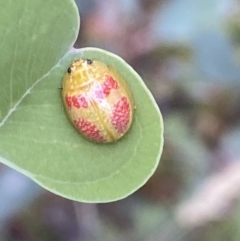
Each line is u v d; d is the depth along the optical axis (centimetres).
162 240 12
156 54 13
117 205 12
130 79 6
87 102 5
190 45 13
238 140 12
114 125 5
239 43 12
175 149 12
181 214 11
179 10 12
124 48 14
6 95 5
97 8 14
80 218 13
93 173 5
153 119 5
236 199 11
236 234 11
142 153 6
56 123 5
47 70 5
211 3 12
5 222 12
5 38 5
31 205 12
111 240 12
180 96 13
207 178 12
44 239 12
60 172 5
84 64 5
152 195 12
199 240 11
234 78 12
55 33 5
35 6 5
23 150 5
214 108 13
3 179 12
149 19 14
